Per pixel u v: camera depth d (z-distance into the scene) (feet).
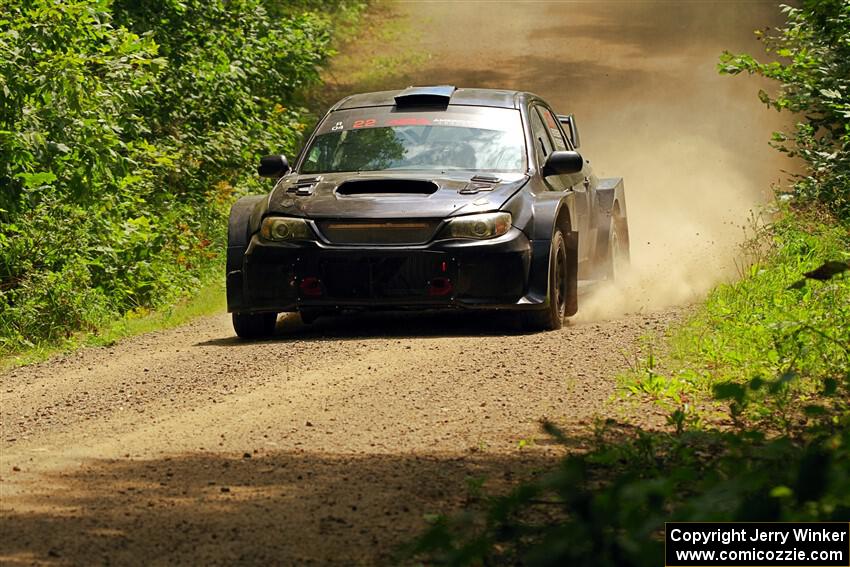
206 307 151.23
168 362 107.96
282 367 101.04
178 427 80.28
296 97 306.76
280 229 117.08
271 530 55.52
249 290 117.80
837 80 162.50
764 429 73.92
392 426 77.97
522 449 70.23
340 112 135.95
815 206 155.94
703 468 61.82
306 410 83.71
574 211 128.67
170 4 213.66
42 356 123.34
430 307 115.24
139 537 54.80
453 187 118.52
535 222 117.19
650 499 40.50
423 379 93.15
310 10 387.34
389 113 133.80
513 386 89.76
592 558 37.40
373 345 109.29
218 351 112.68
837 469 45.70
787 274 120.67
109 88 161.89
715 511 43.91
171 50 212.64
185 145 207.82
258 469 67.21
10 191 145.18
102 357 116.26
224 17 229.86
